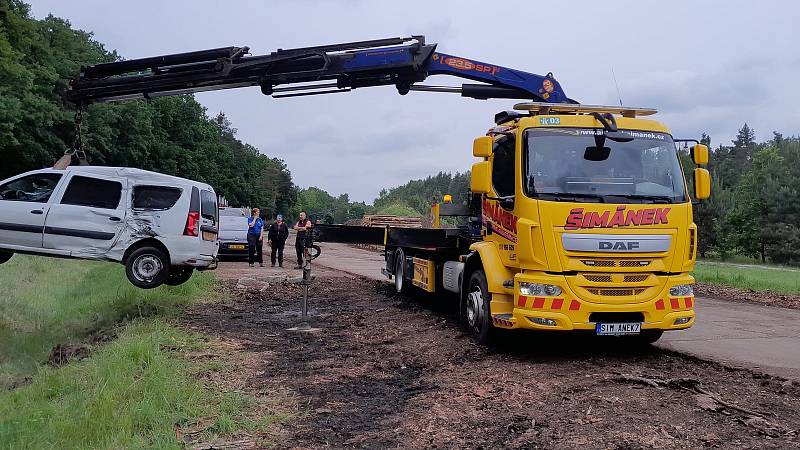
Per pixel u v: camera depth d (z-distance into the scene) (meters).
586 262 7.88
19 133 39.75
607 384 7.16
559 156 8.23
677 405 6.34
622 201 8.04
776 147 74.12
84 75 13.00
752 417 5.95
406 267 14.28
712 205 66.31
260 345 9.70
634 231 7.94
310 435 5.72
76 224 11.34
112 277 17.44
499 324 8.54
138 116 59.31
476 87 12.02
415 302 14.14
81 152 13.05
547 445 5.30
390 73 12.08
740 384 7.27
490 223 9.09
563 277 7.87
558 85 11.92
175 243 11.55
